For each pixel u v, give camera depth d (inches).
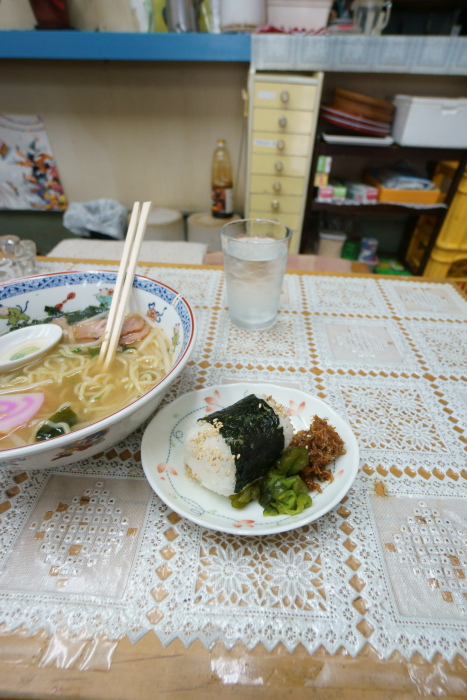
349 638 17.8
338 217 115.6
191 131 105.1
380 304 46.4
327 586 19.7
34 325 32.8
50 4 81.8
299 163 89.8
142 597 19.1
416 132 84.6
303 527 22.4
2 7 89.3
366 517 23.0
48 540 21.5
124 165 111.3
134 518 22.7
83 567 20.3
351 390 33.0
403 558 21.0
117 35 78.5
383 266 116.7
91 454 22.3
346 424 26.6
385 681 16.5
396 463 26.5
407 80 97.2
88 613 18.5
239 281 37.6
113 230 107.7
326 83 97.7
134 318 33.3
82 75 97.0
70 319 34.0
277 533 21.2
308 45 77.6
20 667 16.7
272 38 76.9
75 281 34.3
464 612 18.9
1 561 20.5
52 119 103.7
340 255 106.9
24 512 22.9
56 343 31.3
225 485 21.8
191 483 23.7
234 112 101.8
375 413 30.6
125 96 100.0
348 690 16.2
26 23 91.4
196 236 107.0
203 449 22.0
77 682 16.3
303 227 98.9
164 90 98.8
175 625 18.1
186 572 20.2
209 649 17.4
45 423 24.2
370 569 20.5
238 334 40.0
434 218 101.7
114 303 31.9
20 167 110.2
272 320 41.2
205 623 18.2
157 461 24.0
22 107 102.0
